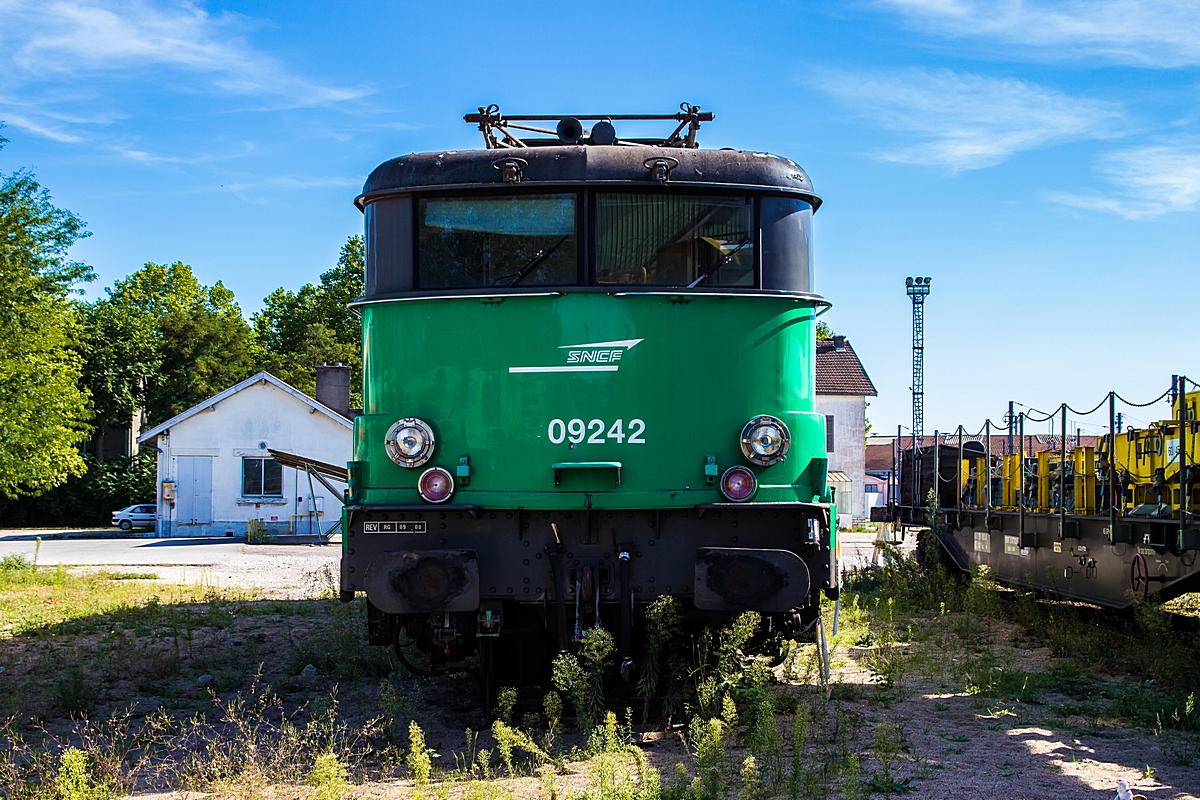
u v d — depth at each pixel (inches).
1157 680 332.8
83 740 263.7
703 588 258.8
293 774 235.0
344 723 278.5
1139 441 434.0
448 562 258.7
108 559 987.3
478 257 277.7
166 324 2239.2
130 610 520.4
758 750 235.1
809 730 272.2
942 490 633.6
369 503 276.5
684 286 276.2
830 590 271.1
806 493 280.4
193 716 298.4
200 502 1408.7
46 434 1053.8
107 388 2100.1
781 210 284.7
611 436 268.8
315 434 1428.4
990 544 556.1
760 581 258.2
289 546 1218.6
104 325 2161.7
